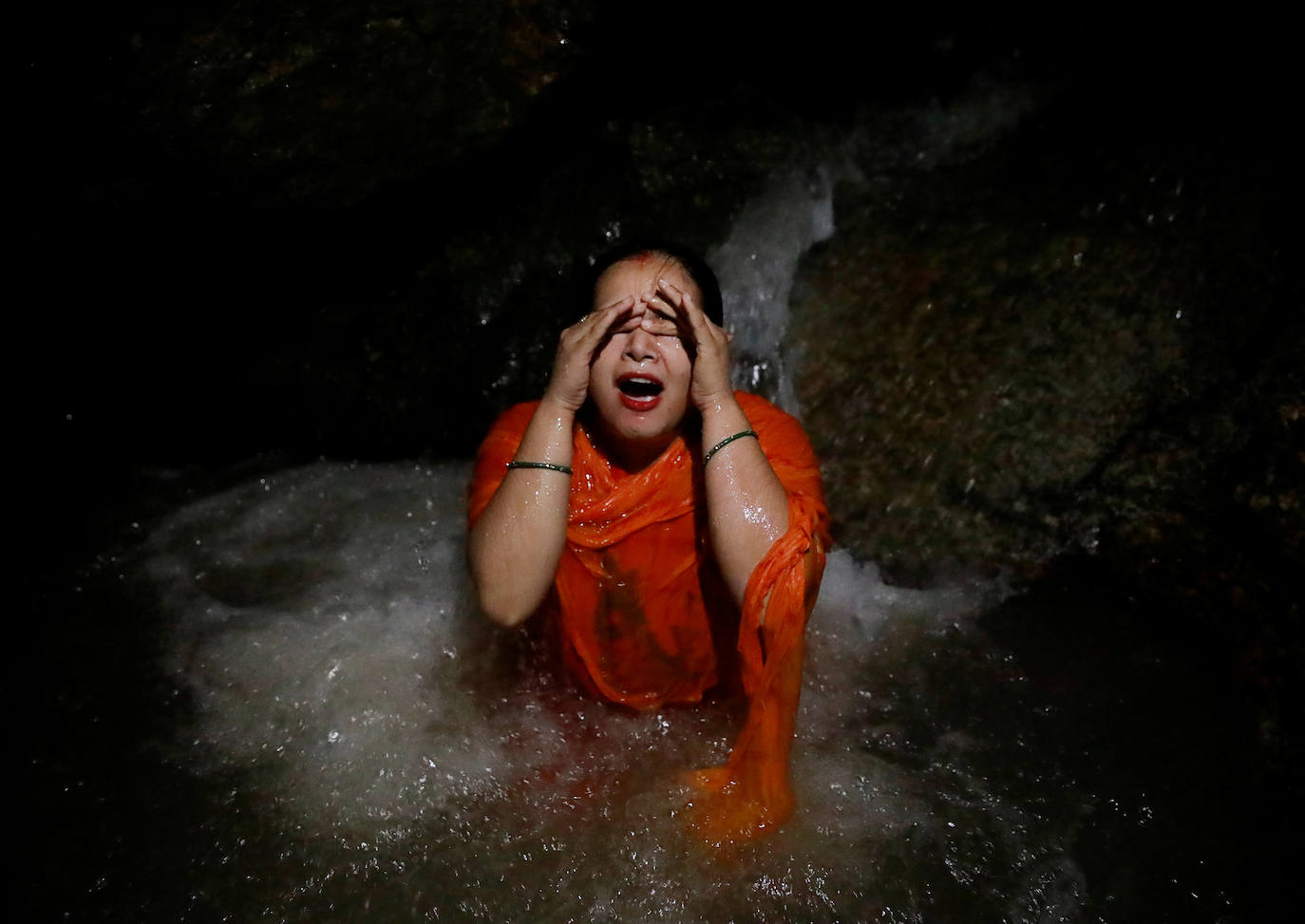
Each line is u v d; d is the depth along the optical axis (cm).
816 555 239
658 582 246
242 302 379
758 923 217
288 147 336
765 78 400
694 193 390
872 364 361
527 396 398
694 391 235
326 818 244
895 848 233
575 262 388
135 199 339
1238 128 365
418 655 295
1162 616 303
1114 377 333
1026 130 400
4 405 385
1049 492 328
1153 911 220
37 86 316
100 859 233
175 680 290
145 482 398
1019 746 263
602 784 251
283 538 359
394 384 393
